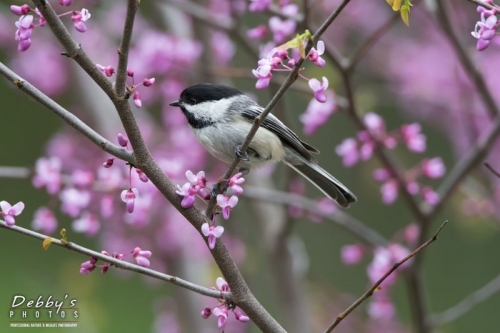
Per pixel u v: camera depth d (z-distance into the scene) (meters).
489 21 5.22
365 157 8.39
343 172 14.21
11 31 12.02
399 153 10.99
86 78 11.62
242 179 5.36
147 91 10.93
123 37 4.94
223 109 7.48
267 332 5.35
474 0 5.34
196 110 7.52
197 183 5.32
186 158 10.62
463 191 10.14
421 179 13.70
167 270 11.00
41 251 13.36
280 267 10.22
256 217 10.62
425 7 9.70
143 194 8.18
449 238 14.83
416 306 8.83
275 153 7.70
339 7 4.92
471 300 8.88
